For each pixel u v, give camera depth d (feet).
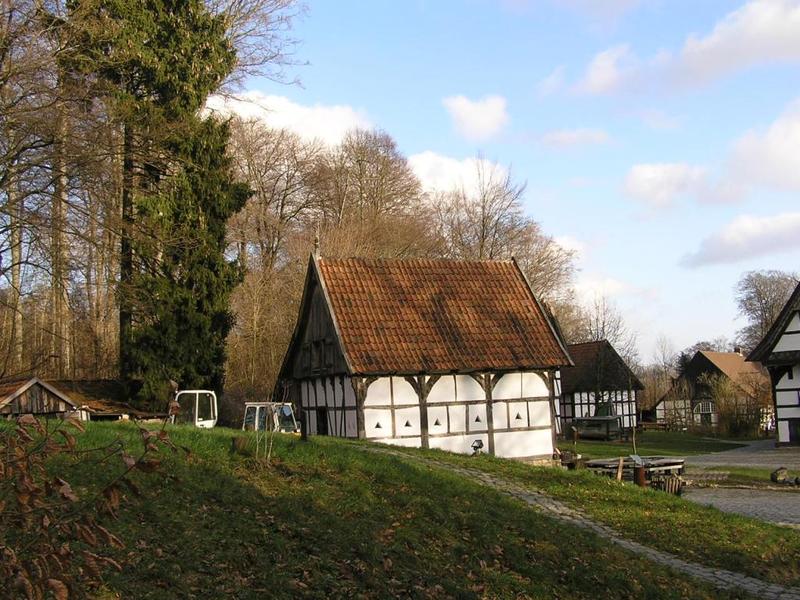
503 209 201.46
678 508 58.23
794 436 151.02
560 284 212.64
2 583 16.05
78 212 74.74
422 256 186.19
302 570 32.60
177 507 36.68
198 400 97.25
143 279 94.94
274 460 48.39
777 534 55.11
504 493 54.65
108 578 27.30
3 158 69.72
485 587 35.65
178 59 94.48
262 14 102.83
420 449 70.59
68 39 74.90
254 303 151.02
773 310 307.17
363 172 195.31
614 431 181.88
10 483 16.89
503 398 96.53
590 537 46.83
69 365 115.24
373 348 92.17
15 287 70.54
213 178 100.89
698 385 245.65
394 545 37.73
